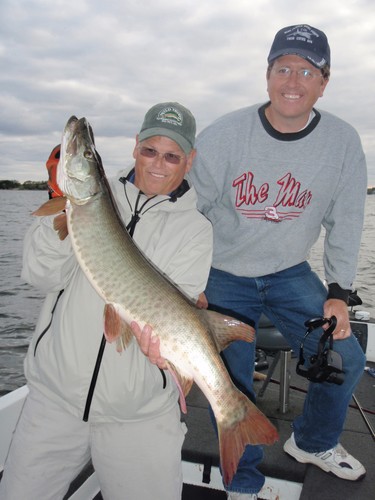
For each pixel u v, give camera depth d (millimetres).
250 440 2182
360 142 3146
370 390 4465
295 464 3191
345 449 3463
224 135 3082
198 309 2248
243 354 3148
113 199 2328
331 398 3027
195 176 3170
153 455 2297
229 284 3342
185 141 2355
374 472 3195
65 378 2221
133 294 2166
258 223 3148
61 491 2371
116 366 2207
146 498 2332
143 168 2371
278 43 2914
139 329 2154
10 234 23641
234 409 2201
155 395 2332
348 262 3184
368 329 5023
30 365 2398
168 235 2441
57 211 2168
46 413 2275
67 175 2166
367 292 10719
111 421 2262
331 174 3088
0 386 6816
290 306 3295
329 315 3105
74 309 2271
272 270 3240
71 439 2297
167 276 2420
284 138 3010
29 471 2246
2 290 12578
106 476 2344
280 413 3934
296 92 2867
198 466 3199
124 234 2254
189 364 2182
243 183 3096
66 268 2287
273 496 3133
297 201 3104
